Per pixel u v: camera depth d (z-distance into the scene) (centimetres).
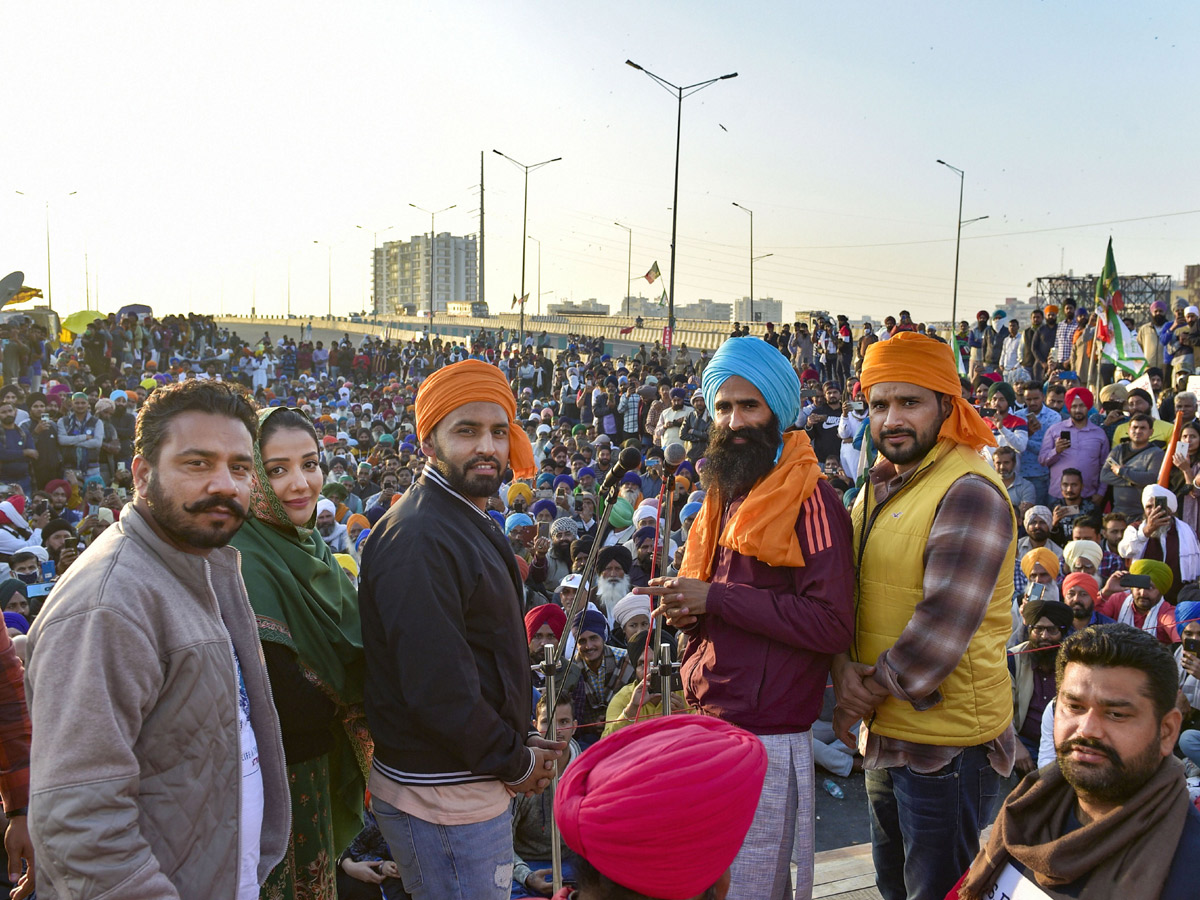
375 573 253
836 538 278
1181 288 5606
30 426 1328
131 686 189
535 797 450
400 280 19588
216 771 204
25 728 247
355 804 292
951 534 266
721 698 281
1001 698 279
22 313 2511
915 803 281
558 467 1331
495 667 262
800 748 281
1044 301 4447
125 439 1597
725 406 289
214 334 3850
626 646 583
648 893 138
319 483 278
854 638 288
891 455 287
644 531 811
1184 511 766
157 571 202
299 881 264
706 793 134
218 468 202
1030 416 975
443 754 251
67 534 822
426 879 254
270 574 259
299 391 3388
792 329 2375
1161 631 580
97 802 179
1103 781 192
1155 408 964
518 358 3123
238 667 227
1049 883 201
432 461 271
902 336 285
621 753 144
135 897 180
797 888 286
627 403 1745
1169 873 187
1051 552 693
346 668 271
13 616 491
